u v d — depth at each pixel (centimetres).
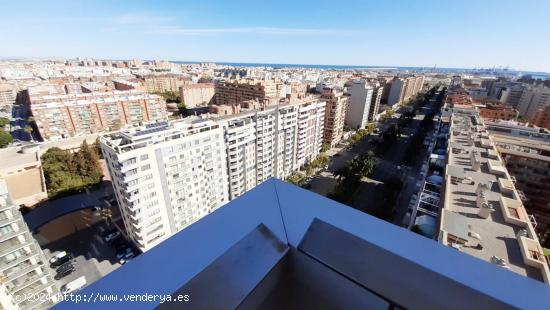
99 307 187
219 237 266
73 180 4166
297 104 4628
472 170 2347
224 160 3494
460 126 3678
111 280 212
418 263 218
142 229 2750
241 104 4638
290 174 4969
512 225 1592
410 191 4291
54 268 2880
